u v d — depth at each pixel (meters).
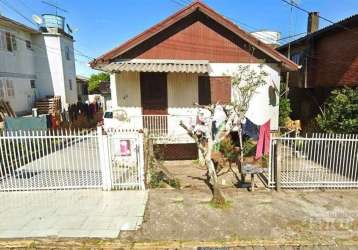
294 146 8.92
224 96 11.73
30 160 9.47
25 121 13.20
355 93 9.24
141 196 6.89
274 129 12.24
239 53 11.63
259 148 9.13
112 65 10.55
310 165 8.51
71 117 18.09
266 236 5.10
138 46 11.38
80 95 32.78
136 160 7.34
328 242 4.93
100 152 7.16
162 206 6.32
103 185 7.24
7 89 18.42
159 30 11.00
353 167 7.66
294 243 4.91
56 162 9.27
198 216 5.84
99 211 6.09
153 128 11.58
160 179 8.09
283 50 19.58
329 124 9.57
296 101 18.14
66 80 24.20
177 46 11.51
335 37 13.62
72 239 5.02
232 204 6.39
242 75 11.48
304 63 16.44
